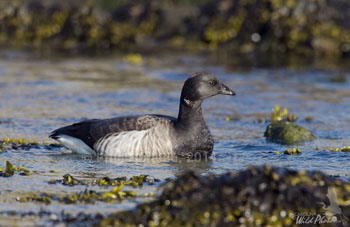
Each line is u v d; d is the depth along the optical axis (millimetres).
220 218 7328
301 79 23562
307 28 31609
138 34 35469
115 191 9055
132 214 7812
